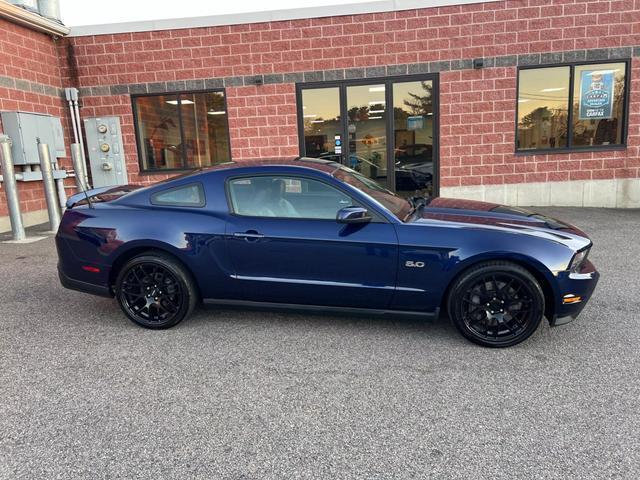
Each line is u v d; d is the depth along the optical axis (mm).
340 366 3422
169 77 10062
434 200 4758
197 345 3816
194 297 4113
